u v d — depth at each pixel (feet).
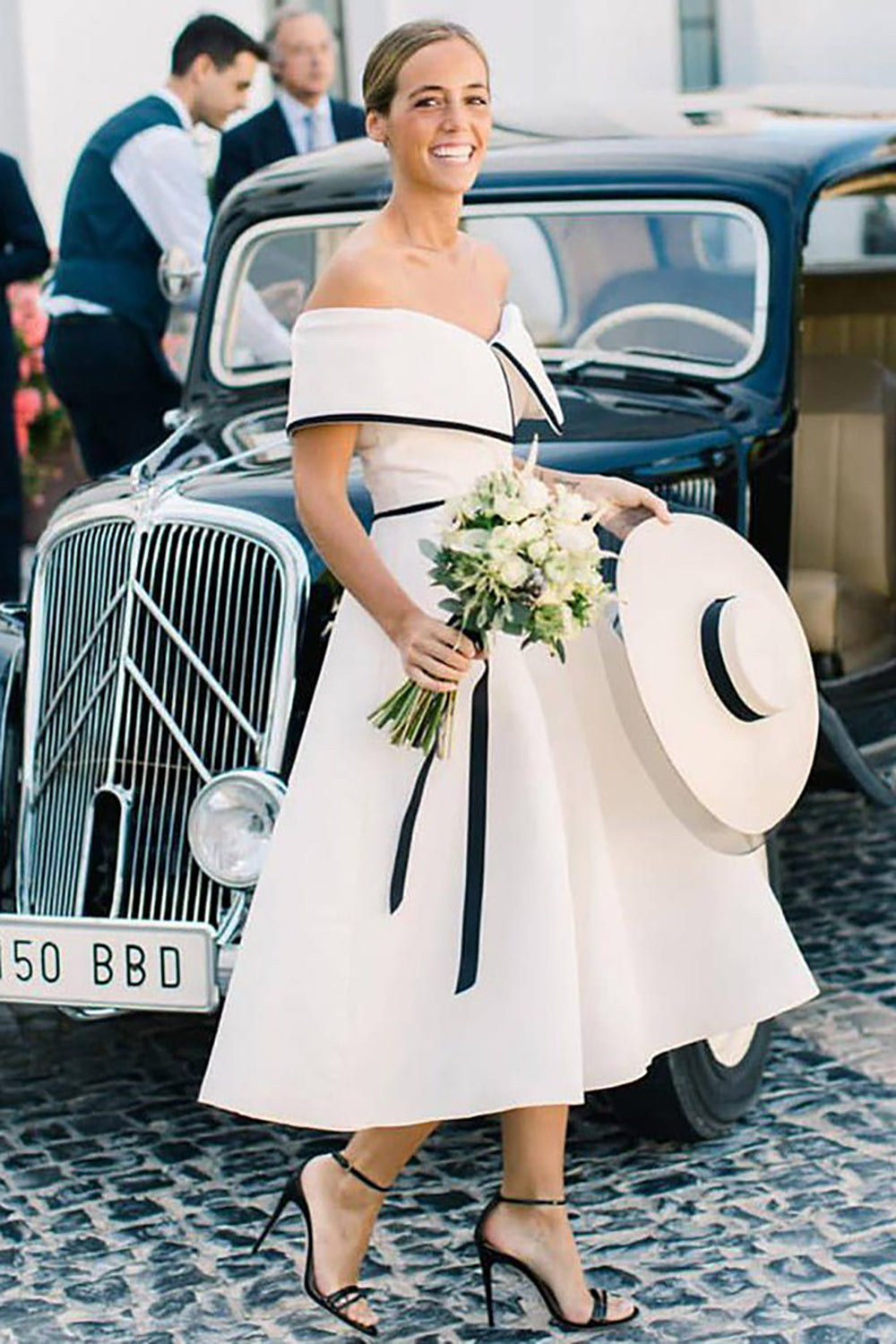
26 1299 13.58
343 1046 11.72
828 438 20.40
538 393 12.39
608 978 12.01
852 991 18.43
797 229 18.25
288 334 19.81
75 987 14.76
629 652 12.28
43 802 16.08
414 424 11.80
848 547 20.35
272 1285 13.65
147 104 25.27
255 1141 15.97
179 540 15.16
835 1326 12.69
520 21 36.14
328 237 19.77
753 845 12.85
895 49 37.70
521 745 11.87
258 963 11.84
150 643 15.30
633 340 18.78
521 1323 12.93
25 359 35.50
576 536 11.38
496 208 19.16
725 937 12.62
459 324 12.01
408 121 11.79
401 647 11.53
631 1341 12.62
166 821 15.28
